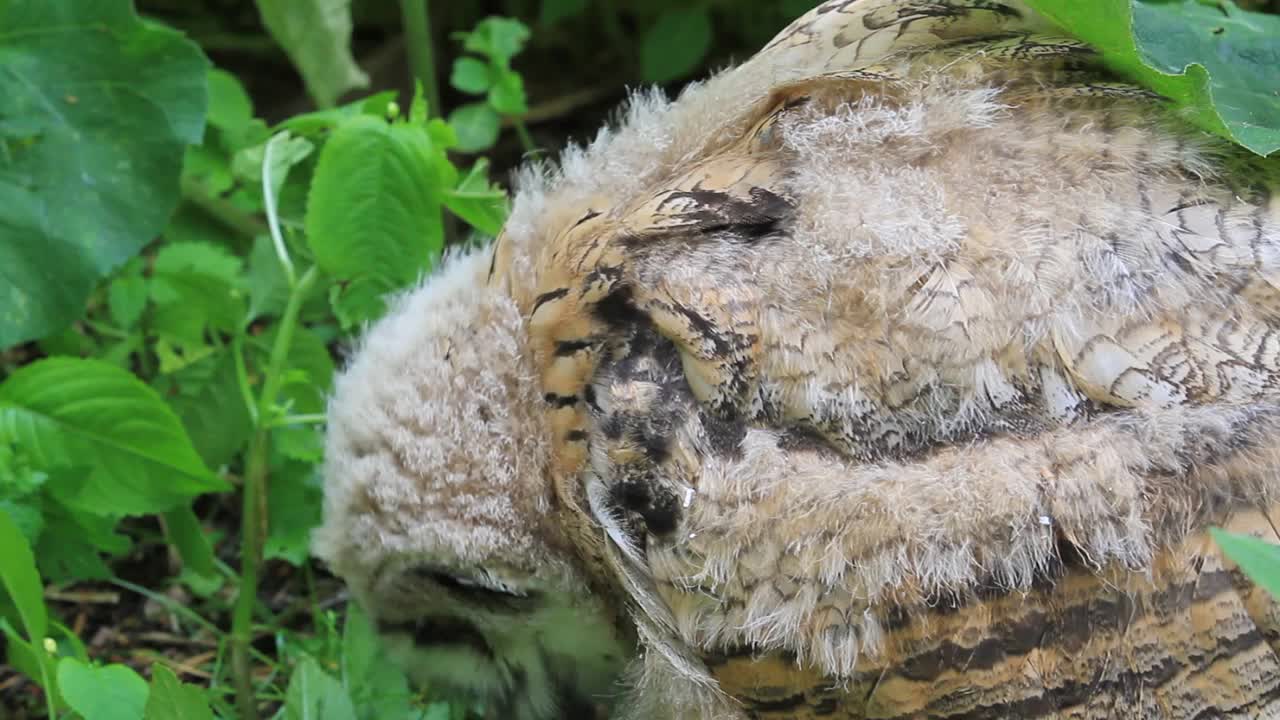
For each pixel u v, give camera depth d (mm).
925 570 1479
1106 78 1530
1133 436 1479
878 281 1489
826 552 1484
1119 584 1475
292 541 1733
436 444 1543
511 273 1549
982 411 1487
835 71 1544
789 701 1507
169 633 1751
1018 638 1479
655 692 1547
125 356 1794
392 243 1652
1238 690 1474
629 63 2109
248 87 2098
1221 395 1483
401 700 1637
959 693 1484
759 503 1489
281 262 1676
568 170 1566
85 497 1658
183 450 1654
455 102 2117
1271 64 1564
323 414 1708
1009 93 1529
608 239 1517
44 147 1688
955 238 1492
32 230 1682
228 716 1671
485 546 1546
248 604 1671
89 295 1689
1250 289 1493
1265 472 1473
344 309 1670
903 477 1485
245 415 1745
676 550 1501
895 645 1486
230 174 1806
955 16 1547
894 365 1488
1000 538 1477
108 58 1698
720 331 1494
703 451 1498
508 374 1540
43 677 1577
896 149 1516
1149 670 1476
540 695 1603
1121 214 1499
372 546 1563
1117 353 1483
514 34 1895
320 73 1878
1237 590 1473
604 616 1570
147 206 1699
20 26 1691
